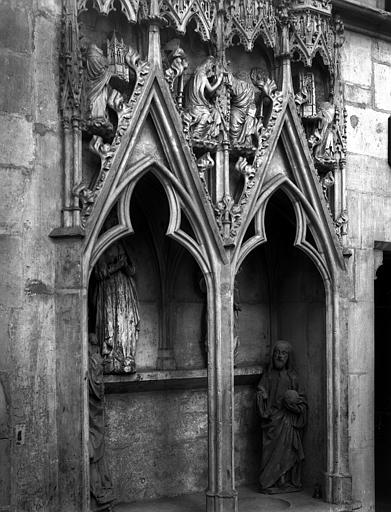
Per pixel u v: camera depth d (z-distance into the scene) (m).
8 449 4.52
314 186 5.95
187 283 6.16
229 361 5.45
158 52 5.18
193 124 5.41
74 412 4.70
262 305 6.66
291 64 6.06
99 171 4.96
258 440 6.56
